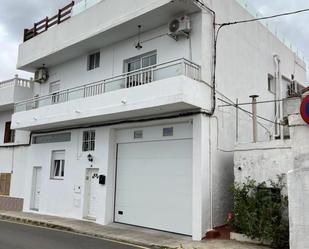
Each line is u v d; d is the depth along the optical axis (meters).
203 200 11.91
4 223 15.46
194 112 12.44
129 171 14.80
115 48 16.20
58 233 12.77
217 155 12.91
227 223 12.30
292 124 8.12
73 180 16.81
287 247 9.83
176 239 11.58
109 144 15.31
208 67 13.04
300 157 7.93
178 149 13.12
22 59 20.19
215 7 13.83
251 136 15.45
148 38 14.76
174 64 12.27
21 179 20.75
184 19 13.01
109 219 14.91
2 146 22.78
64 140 17.84
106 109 13.94
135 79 13.70
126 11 14.13
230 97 14.20
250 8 16.78
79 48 17.11
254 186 11.20
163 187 13.37
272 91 18.17
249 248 10.02
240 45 15.43
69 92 16.52
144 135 14.37
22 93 21.16
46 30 18.86
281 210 10.22
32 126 18.11
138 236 12.05
